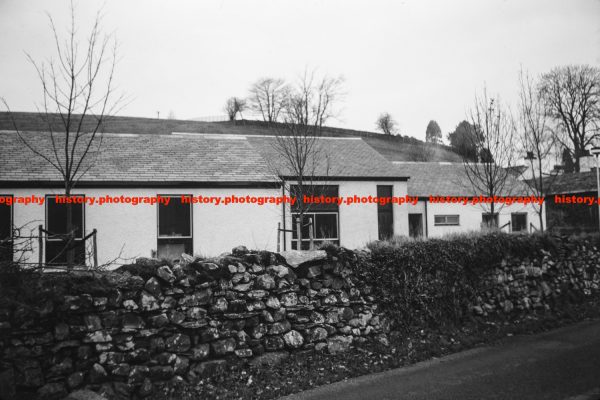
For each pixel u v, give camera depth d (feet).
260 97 188.85
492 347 25.52
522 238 34.99
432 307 28.35
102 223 47.62
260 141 66.80
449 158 191.01
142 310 19.60
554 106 100.94
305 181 55.42
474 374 20.68
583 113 104.78
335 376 20.98
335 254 25.76
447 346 25.53
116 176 48.52
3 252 20.85
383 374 21.36
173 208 50.47
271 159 58.80
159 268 20.29
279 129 52.54
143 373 18.97
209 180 51.01
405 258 27.61
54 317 17.83
